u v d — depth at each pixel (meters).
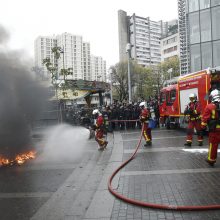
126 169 8.62
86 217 5.27
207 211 5.21
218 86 14.52
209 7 27.19
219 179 7.06
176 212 5.24
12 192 7.12
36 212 5.77
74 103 27.81
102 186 7.08
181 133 17.23
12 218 5.52
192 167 8.39
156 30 127.44
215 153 8.31
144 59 122.44
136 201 5.72
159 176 7.61
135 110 21.53
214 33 27.02
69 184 7.65
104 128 12.62
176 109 18.62
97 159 10.65
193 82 16.08
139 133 18.23
